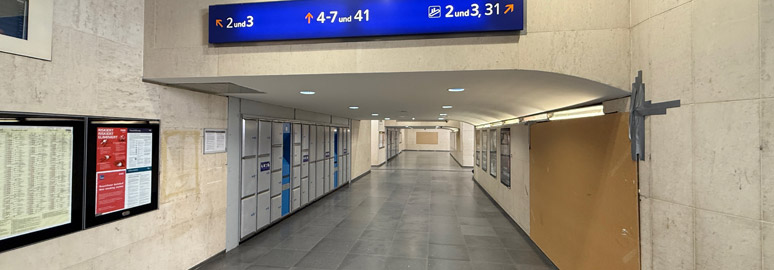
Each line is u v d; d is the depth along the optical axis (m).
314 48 3.20
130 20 3.46
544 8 2.91
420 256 5.03
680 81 2.44
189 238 4.35
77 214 3.05
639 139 2.87
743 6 2.06
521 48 2.91
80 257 3.08
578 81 3.03
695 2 2.32
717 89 2.20
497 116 8.16
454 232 6.26
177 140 4.12
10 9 2.53
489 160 9.70
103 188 3.26
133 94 3.52
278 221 6.88
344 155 11.77
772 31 1.95
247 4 3.25
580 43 2.88
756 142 2.01
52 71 2.82
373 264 4.72
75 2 2.97
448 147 41.47
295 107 7.30
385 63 3.08
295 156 7.66
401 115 10.16
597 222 3.60
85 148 3.09
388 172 16.42
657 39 2.62
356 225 6.71
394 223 6.87
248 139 5.66
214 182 4.82
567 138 4.32
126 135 3.46
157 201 3.85
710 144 2.25
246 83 3.83
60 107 2.88
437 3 2.96
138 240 3.63
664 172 2.62
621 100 3.33
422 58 3.03
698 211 2.34
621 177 3.14
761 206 1.99
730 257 2.15
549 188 4.93
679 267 2.50
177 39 3.49
